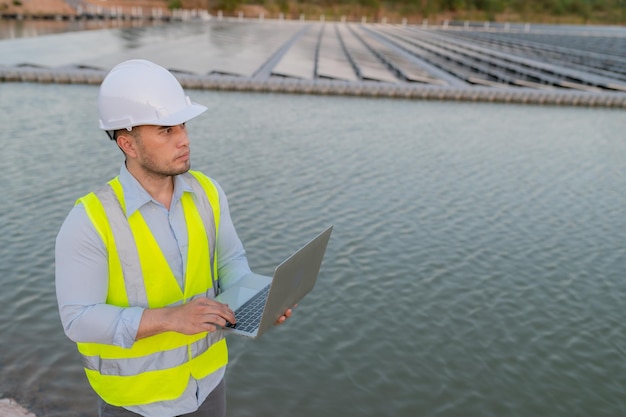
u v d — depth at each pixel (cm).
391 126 1321
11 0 4869
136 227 168
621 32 5816
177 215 176
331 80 1809
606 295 569
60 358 436
